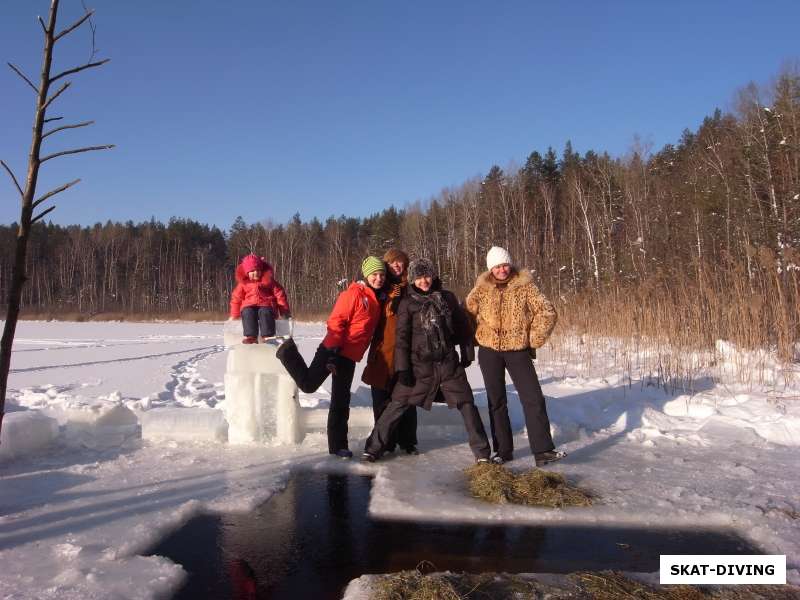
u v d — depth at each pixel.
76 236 70.38
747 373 7.66
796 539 3.15
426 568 2.88
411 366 4.62
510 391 7.01
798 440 5.23
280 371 5.16
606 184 36.72
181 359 13.60
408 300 4.67
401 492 3.91
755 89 26.41
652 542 3.16
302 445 5.09
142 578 2.70
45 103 3.21
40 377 10.41
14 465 4.57
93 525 3.33
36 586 2.61
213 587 2.70
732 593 2.59
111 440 5.18
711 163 29.05
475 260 41.44
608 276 23.48
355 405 6.13
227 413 5.21
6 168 3.15
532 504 3.68
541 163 49.25
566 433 5.38
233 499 3.77
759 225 20.00
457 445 5.20
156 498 3.78
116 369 11.60
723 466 4.45
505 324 4.71
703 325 8.95
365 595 2.53
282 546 3.13
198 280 67.69
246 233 64.69
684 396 6.84
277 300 5.68
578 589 2.60
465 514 3.53
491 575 2.73
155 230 74.19
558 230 44.19
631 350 9.89
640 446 5.11
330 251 57.72
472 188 48.12
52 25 3.18
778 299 8.16
